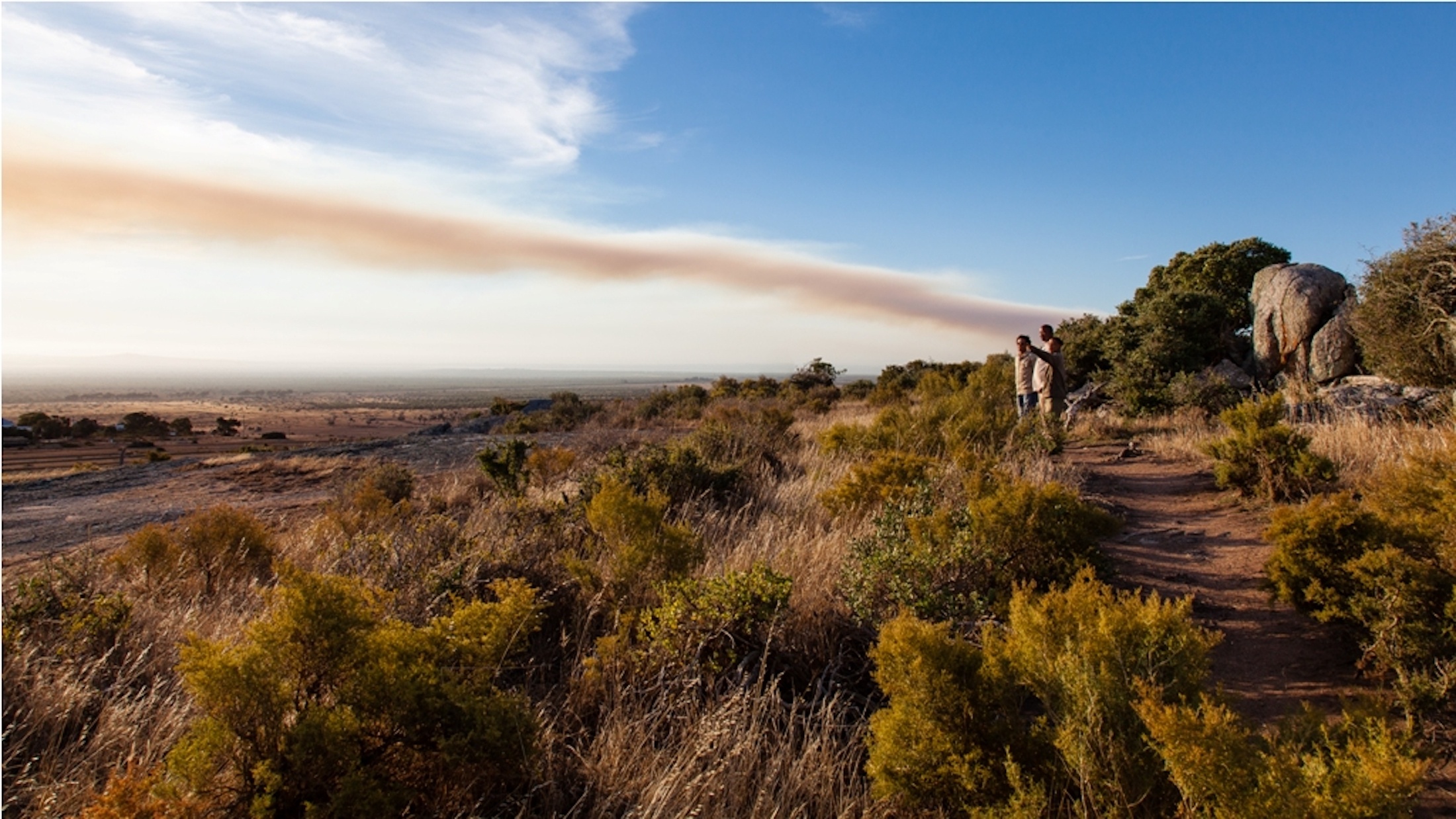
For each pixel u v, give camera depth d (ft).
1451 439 14.79
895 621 9.41
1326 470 20.21
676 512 22.95
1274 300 47.37
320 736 7.97
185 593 18.48
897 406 46.96
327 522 24.95
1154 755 7.64
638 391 611.88
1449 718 9.25
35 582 14.97
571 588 15.44
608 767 9.61
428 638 9.91
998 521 15.25
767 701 10.82
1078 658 8.32
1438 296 35.22
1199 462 29.19
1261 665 11.84
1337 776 6.70
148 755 9.43
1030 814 7.39
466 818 8.50
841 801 8.91
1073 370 60.70
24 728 10.07
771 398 95.61
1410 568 10.86
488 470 29.73
